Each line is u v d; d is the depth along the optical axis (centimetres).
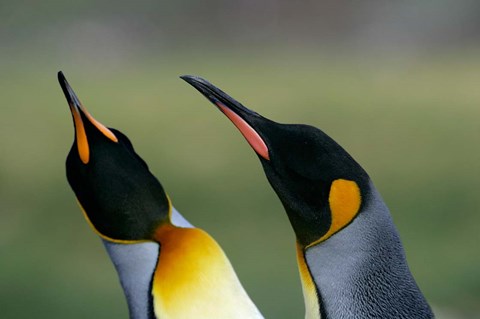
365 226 433
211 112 2425
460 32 4531
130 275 490
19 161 1842
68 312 1066
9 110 2495
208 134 2123
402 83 3077
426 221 1420
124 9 4906
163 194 498
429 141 2014
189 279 479
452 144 1988
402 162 1839
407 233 1363
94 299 1102
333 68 3794
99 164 487
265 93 2856
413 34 4606
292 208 441
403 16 4741
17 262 1236
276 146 443
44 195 1619
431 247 1277
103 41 4634
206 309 478
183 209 1523
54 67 4122
